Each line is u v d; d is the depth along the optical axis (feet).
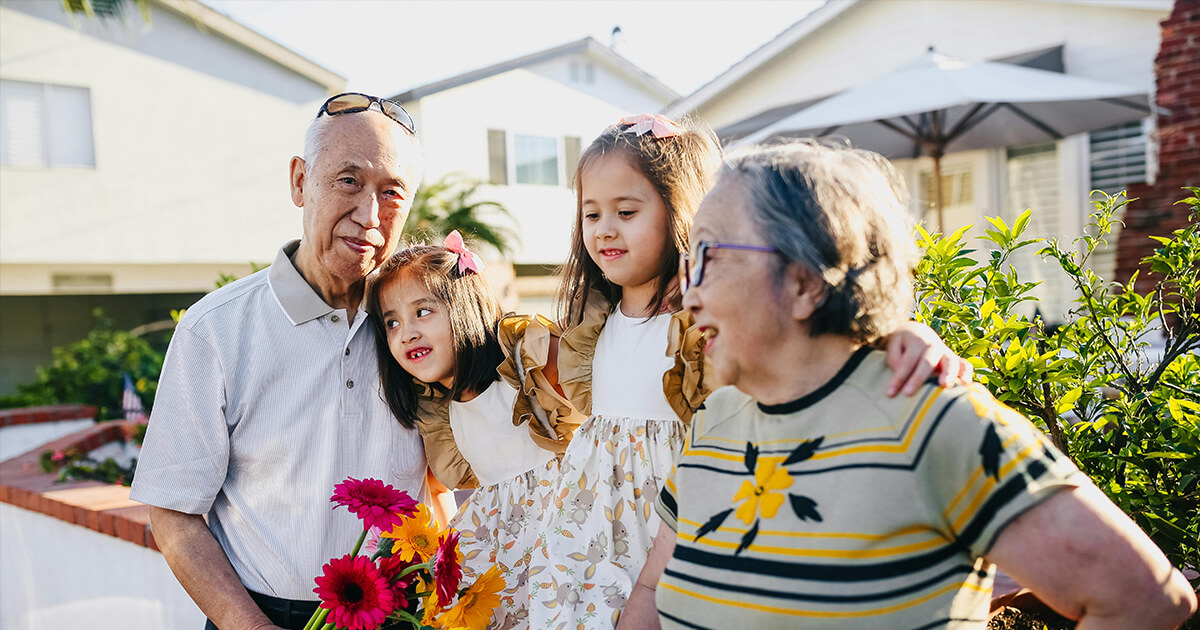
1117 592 3.47
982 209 30.12
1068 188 28.12
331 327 6.89
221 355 6.64
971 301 6.43
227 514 6.86
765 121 29.37
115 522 11.07
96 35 41.32
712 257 4.09
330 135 6.63
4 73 39.65
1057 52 29.07
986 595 3.86
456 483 7.40
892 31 33.86
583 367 6.65
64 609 12.48
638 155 6.10
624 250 6.17
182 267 45.27
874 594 3.66
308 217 6.74
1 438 21.54
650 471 6.09
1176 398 5.95
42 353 49.16
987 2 31.14
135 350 37.96
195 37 43.91
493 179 51.67
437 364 6.90
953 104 21.15
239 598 6.34
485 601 6.14
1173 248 6.22
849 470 3.80
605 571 6.04
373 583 5.59
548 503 6.84
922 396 3.77
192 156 44.27
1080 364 6.14
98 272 43.29
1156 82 21.80
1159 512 5.55
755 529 4.03
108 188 42.29
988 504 3.56
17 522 13.62
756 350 4.08
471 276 7.19
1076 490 3.55
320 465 6.74
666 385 5.91
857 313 3.99
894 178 4.43
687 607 4.22
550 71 54.08
